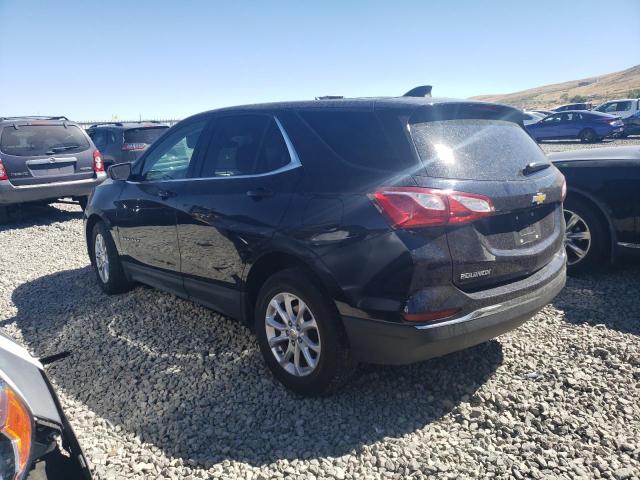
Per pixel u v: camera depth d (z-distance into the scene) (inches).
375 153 121.3
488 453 110.5
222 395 134.7
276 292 133.8
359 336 118.2
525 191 126.7
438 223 111.5
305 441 115.8
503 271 122.0
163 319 183.9
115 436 119.9
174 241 167.3
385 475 105.1
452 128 125.9
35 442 68.1
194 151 167.5
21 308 203.9
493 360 148.1
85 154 391.5
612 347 152.4
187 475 106.7
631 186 194.2
